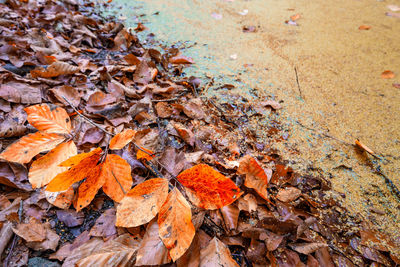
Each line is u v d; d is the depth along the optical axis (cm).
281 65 79
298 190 47
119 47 73
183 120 55
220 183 36
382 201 49
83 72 61
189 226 35
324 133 59
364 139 59
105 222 39
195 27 93
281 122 61
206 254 37
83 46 71
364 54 86
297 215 44
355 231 44
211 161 48
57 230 39
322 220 45
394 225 46
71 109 51
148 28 89
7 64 55
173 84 63
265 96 67
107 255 35
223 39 88
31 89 52
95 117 51
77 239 38
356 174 52
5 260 35
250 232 40
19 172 41
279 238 40
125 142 40
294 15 108
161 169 45
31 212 39
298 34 95
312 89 71
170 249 33
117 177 38
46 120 41
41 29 70
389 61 83
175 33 88
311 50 87
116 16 93
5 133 44
